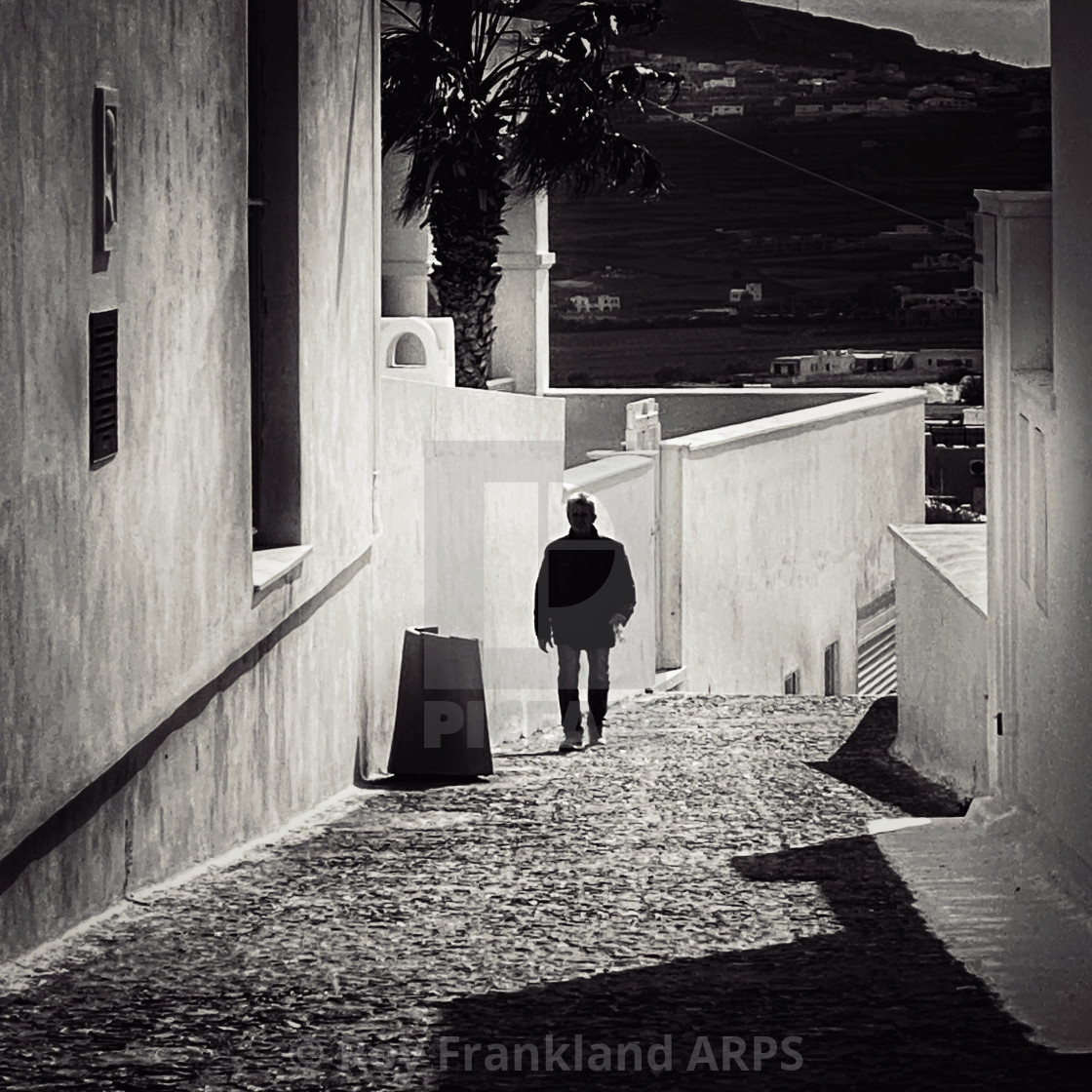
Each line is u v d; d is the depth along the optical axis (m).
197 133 11.05
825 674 38.19
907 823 12.86
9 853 8.11
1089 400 10.00
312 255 14.25
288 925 9.16
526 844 12.09
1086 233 9.99
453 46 33.94
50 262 8.45
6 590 7.90
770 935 8.92
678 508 29.12
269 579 12.59
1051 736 11.09
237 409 11.98
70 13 8.70
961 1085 6.11
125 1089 6.09
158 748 10.47
